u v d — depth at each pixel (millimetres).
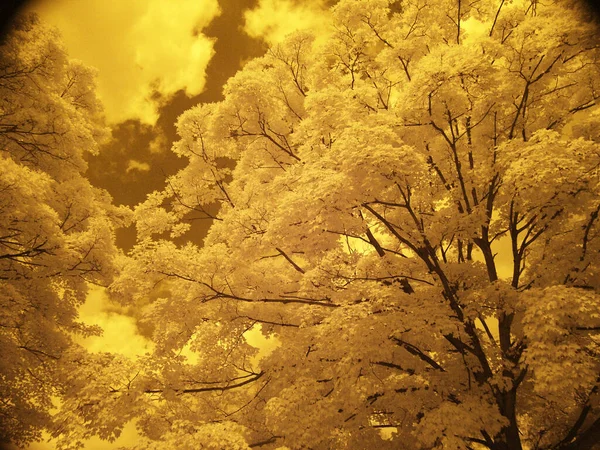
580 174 5578
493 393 6426
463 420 5355
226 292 7949
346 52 9953
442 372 6852
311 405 6387
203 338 7922
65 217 10547
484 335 7770
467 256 8805
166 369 7621
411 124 7016
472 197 8031
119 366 7242
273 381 7676
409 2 9812
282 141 10773
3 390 8719
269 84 10312
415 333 6316
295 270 9273
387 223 7098
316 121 7902
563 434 8062
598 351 6789
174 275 7730
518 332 7492
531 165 5566
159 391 7500
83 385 7242
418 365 6902
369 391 6145
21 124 9148
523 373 6188
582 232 6883
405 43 8656
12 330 8883
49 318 9594
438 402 6492
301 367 7199
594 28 6203
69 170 11438
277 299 8008
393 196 6961
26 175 7379
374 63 9922
